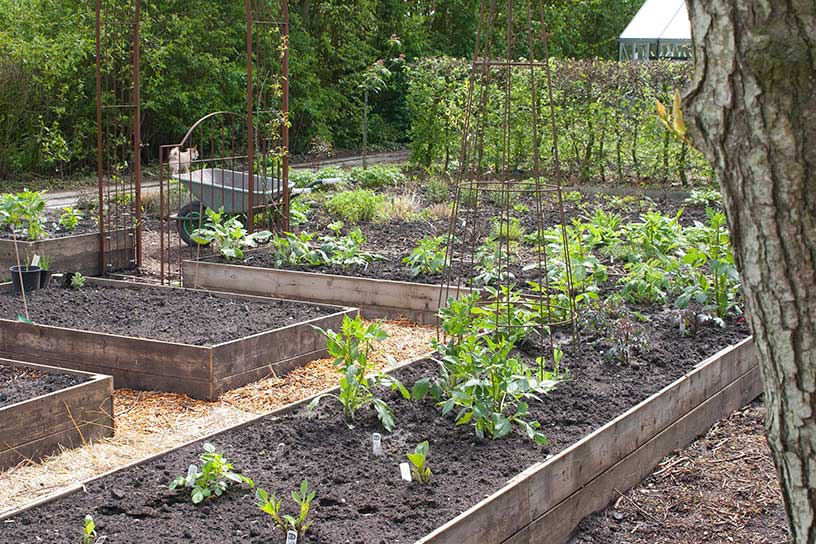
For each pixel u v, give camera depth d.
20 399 4.67
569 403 4.75
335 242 8.59
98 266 8.78
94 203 11.36
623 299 6.30
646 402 4.47
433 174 14.06
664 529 4.05
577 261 6.32
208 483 3.69
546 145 14.06
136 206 8.84
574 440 4.29
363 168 15.09
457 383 4.68
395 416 4.61
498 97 14.02
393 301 7.28
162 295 7.23
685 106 1.79
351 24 23.86
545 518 3.74
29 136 16.12
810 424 1.76
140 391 5.56
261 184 10.23
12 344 5.91
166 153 19.39
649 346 5.62
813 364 1.72
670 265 6.93
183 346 5.42
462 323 4.81
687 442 4.96
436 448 4.24
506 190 5.59
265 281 7.73
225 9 20.77
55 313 6.59
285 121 9.22
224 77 19.80
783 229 1.69
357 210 10.87
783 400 1.80
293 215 9.91
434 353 5.32
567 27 30.58
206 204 9.87
